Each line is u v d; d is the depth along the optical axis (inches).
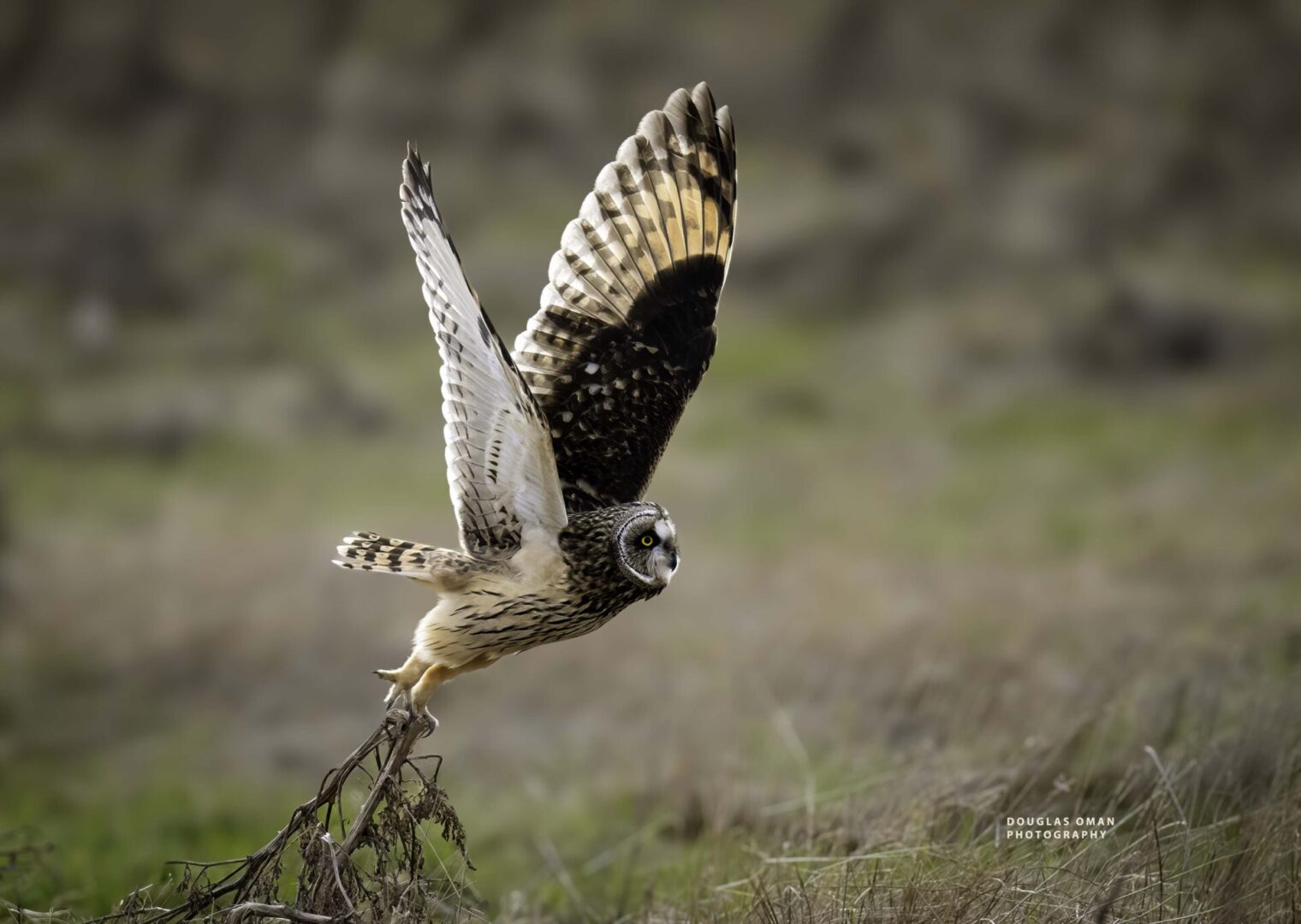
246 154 1828.2
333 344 1380.4
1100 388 1174.3
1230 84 1753.2
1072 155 1717.5
